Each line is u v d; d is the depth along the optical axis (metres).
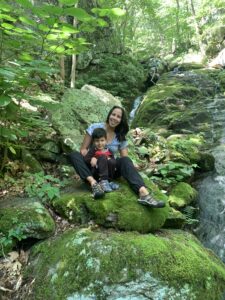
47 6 2.35
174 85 10.52
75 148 4.27
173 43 19.00
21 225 2.95
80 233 2.84
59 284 2.53
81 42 3.05
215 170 5.60
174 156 5.10
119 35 12.62
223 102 9.04
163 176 4.69
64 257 2.66
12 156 3.95
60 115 4.67
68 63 9.25
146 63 13.65
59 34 2.87
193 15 17.06
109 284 2.46
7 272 2.76
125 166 3.37
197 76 11.33
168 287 2.48
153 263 2.55
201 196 4.88
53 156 4.25
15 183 3.59
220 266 2.96
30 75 3.35
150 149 5.44
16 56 3.25
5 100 2.69
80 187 3.64
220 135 7.54
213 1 16.33
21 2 2.34
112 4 10.59
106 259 2.56
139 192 3.20
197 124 8.07
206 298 2.57
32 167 3.94
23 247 3.00
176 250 2.74
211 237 4.28
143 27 20.44
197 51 17.09
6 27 2.78
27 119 3.55
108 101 5.41
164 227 3.36
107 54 10.90
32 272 2.75
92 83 9.77
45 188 3.45
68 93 5.12
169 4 19.52
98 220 3.04
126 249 2.62
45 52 4.01
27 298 2.57
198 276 2.61
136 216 3.02
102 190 3.17
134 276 2.49
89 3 9.93
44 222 3.02
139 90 11.13
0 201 3.33
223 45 15.41
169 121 8.17
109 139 3.65
